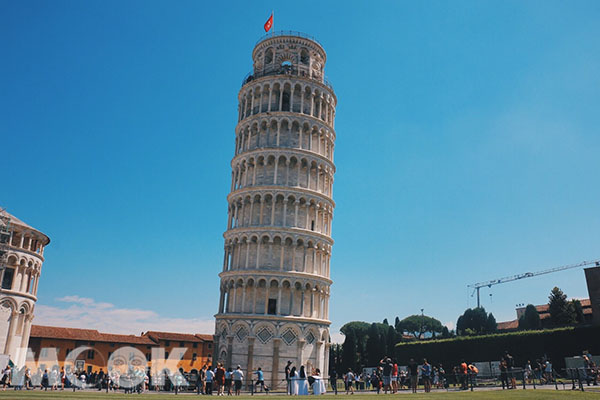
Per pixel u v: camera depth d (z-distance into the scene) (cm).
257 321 6450
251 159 7381
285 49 8025
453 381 5466
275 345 6375
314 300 6931
